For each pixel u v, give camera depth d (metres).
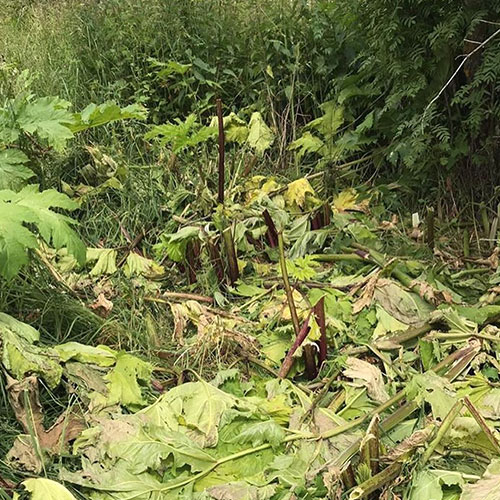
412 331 3.00
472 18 3.66
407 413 2.52
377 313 3.09
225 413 2.52
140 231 3.93
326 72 4.68
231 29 5.07
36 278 3.16
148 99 4.75
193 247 3.53
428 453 2.28
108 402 2.59
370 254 3.51
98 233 3.88
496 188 3.89
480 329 3.06
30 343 2.66
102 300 3.15
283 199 4.07
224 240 3.45
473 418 2.34
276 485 2.28
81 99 4.72
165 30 4.96
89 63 4.95
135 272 3.51
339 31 4.68
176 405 2.57
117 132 4.64
